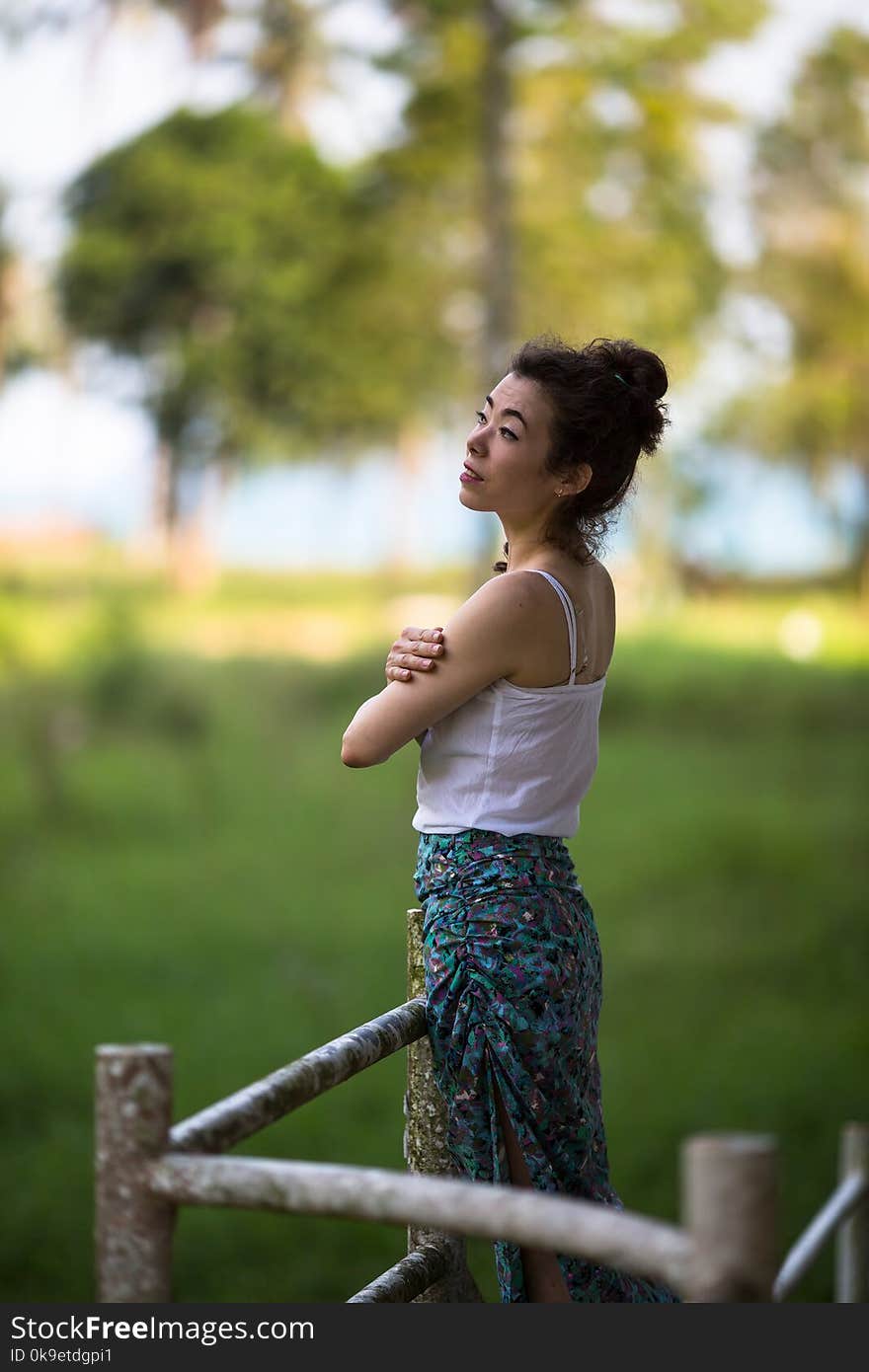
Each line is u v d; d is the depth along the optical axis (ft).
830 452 160.35
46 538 181.47
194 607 132.77
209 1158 5.67
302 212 128.16
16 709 68.90
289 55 102.78
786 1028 35.70
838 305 143.74
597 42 97.91
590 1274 8.52
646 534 150.00
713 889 49.42
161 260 136.46
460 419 142.20
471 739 8.66
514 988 8.35
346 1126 28.96
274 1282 22.44
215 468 159.12
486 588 8.70
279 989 38.70
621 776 72.13
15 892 49.67
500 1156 8.38
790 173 134.72
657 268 117.70
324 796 67.92
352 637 112.57
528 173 112.57
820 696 88.69
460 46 94.32
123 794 64.13
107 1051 5.74
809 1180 26.40
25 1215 24.68
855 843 55.47
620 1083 31.83
